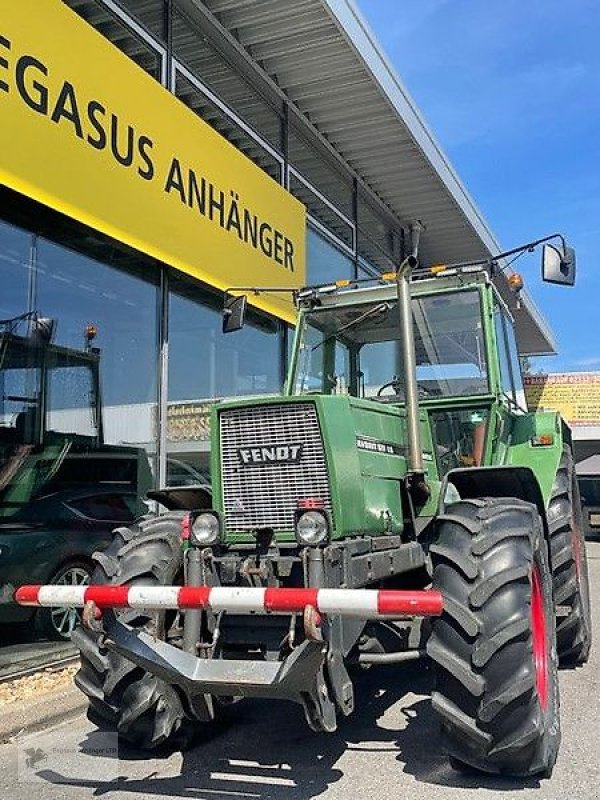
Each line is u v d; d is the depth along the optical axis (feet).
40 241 18.43
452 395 15.16
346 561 10.93
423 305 15.69
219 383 24.71
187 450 23.07
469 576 10.67
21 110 16.22
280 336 28.32
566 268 14.01
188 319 23.44
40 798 10.59
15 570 17.38
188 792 10.73
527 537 11.11
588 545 49.96
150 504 21.33
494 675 10.25
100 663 11.60
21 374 17.83
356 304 16.20
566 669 17.19
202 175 22.70
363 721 13.56
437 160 35.22
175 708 11.82
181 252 21.56
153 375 21.85
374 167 34.88
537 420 16.71
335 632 10.35
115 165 18.98
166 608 10.02
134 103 19.74
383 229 39.63
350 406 12.30
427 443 15.05
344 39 25.85
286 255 27.94
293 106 29.89
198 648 10.63
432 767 11.43
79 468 19.25
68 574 18.71
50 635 18.08
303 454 11.40
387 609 9.17
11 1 15.98
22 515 17.69
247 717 14.03
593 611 24.49
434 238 43.57
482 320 15.23
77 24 17.80
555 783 10.76
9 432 17.49
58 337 18.88
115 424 20.44
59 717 13.91
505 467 12.64
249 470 11.71
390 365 15.75
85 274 19.71
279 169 29.35
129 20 21.52
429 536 13.76
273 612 9.64
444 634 10.62
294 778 11.16
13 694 15.21
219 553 11.53
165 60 22.91
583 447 68.85
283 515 11.44
